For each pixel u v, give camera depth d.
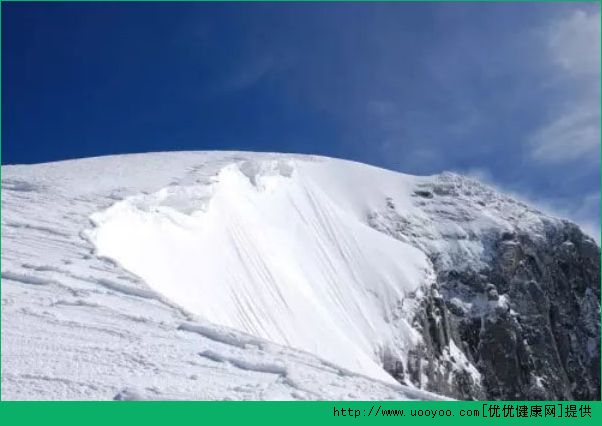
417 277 55.66
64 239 17.61
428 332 53.19
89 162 40.56
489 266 70.00
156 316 12.59
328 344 37.44
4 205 20.89
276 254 42.69
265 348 11.62
